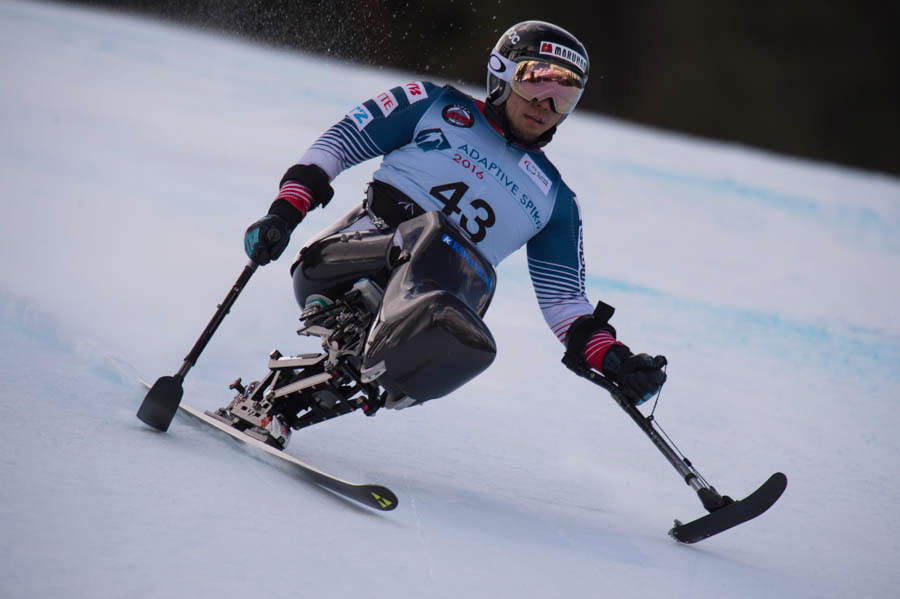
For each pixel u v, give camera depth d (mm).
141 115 40688
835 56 139875
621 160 66688
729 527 9211
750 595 8188
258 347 13906
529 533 8766
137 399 10227
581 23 140000
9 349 11031
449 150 10078
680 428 13859
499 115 10250
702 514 10539
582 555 8445
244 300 16484
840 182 85875
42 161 26047
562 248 10836
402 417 12266
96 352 11344
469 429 12250
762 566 9117
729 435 13891
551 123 10227
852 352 22391
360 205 10375
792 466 12812
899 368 21297
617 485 11117
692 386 16469
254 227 9625
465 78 112625
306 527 7590
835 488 12109
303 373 9617
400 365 8617
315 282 9836
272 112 51531
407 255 9086
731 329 22625
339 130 10250
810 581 8859
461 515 8836
